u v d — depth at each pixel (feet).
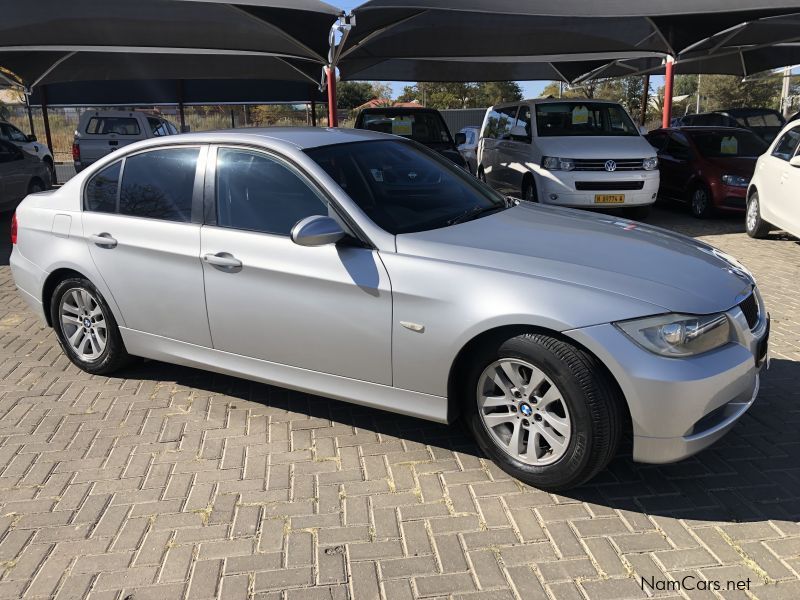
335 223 11.01
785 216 27.07
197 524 9.96
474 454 11.75
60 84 69.97
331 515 10.09
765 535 9.38
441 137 38.55
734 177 34.06
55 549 9.48
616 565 8.86
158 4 32.94
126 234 13.71
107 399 14.29
